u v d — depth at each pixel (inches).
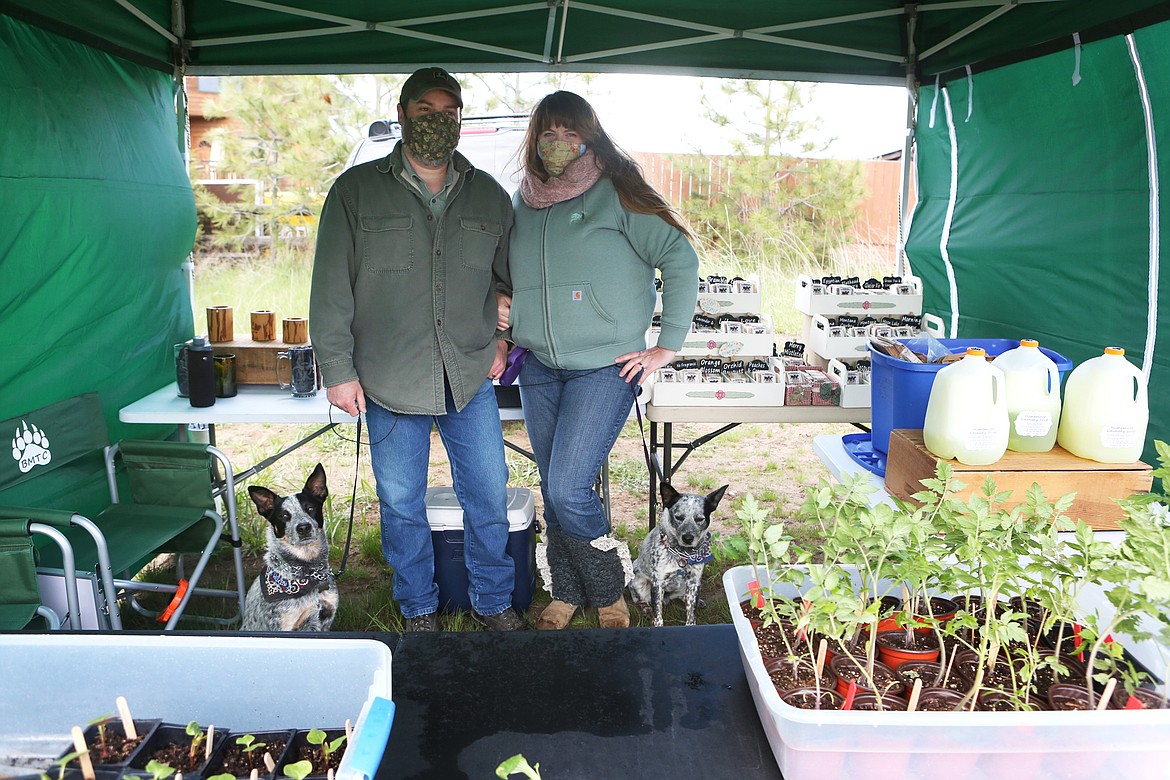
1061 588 50.1
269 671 47.8
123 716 45.4
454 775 46.1
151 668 48.1
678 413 145.4
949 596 61.0
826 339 156.6
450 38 154.5
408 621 121.5
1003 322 150.6
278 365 142.7
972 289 159.8
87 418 124.6
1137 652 53.4
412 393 107.7
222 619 137.2
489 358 112.0
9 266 109.7
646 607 137.5
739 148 427.5
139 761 44.1
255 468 135.3
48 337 118.0
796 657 51.3
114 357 135.8
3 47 108.5
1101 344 126.0
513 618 125.0
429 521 128.3
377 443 112.3
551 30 155.7
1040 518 55.2
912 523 50.6
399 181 104.3
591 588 119.3
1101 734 41.9
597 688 53.7
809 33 161.0
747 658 50.3
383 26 152.0
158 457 126.7
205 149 475.5
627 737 49.2
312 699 47.9
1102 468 78.2
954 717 41.8
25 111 112.1
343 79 443.5
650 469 153.6
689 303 109.7
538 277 107.9
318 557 111.2
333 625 133.3
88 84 127.6
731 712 51.4
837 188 421.7
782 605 54.6
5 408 110.2
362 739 39.5
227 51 157.5
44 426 115.9
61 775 41.3
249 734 46.2
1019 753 42.6
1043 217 137.9
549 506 122.4
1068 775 43.0
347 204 103.7
